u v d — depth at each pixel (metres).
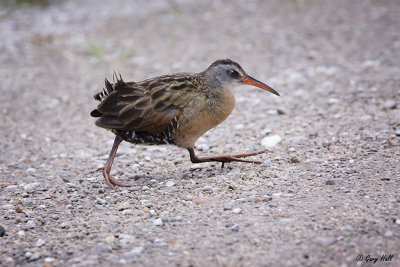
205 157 10.16
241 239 7.20
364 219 7.39
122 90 9.57
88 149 12.47
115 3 28.59
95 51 20.19
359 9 24.00
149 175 10.27
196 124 9.64
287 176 9.42
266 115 13.51
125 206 8.77
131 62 19.34
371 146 10.44
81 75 18.50
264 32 21.66
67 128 14.05
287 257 6.68
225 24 23.30
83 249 7.33
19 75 18.64
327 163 9.82
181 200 8.86
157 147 12.19
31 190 9.88
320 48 19.12
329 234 7.09
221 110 9.85
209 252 6.94
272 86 15.82
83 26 24.47
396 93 13.62
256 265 6.56
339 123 12.16
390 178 8.74
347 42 19.50
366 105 13.13
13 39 22.75
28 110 15.49
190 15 25.34
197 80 9.82
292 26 22.19
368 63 16.83
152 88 9.59
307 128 12.14
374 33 20.28
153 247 7.20
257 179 9.44
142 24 24.30
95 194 9.54
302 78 16.19
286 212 7.89
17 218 8.54
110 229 7.92
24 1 28.16
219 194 8.94
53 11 27.30
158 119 9.41
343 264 6.48
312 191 8.61
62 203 9.18
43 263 6.97
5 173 11.10
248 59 18.66
